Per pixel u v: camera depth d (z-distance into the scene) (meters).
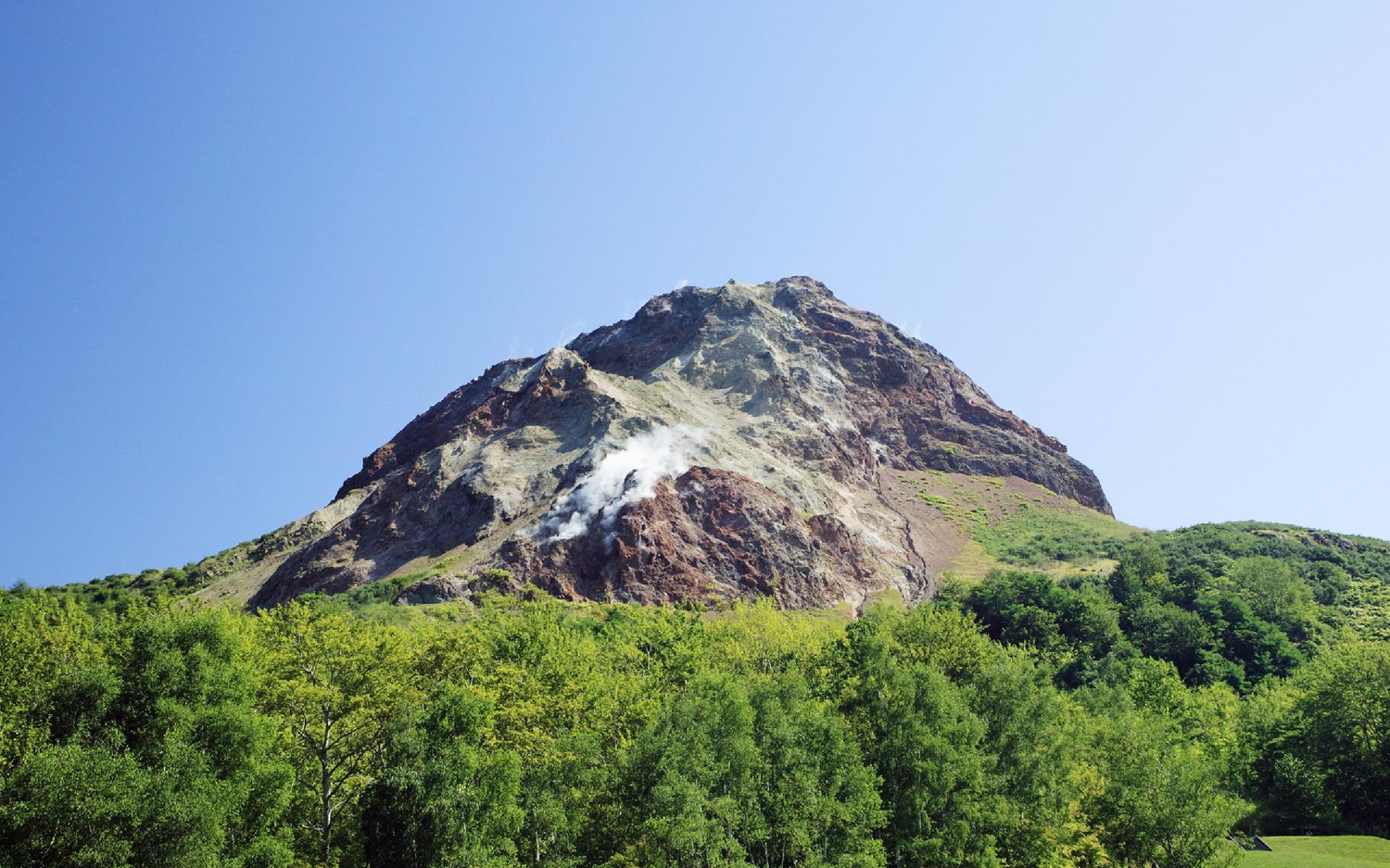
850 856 62.81
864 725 75.50
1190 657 151.88
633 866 58.47
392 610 145.00
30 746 49.06
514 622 92.56
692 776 61.28
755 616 116.81
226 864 49.59
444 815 53.78
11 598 104.62
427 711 60.41
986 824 71.19
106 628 68.12
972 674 90.44
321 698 62.34
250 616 80.50
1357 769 96.94
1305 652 154.75
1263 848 87.56
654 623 125.06
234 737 53.56
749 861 63.81
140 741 50.66
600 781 63.88
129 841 45.12
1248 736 103.50
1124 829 75.88
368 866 57.41
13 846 43.72
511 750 64.06
